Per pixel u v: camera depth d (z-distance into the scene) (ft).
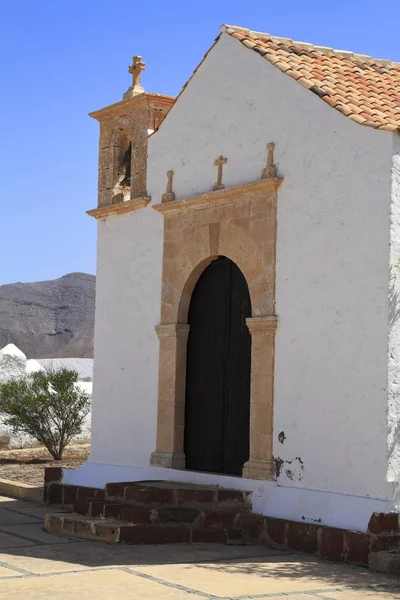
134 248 43.86
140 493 33.96
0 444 65.98
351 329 32.01
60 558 29.45
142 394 42.45
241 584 26.08
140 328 42.93
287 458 34.09
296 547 31.35
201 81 40.40
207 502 34.24
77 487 41.96
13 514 40.14
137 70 45.88
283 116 35.73
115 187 46.29
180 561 29.25
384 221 31.07
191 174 40.50
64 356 248.93
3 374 68.13
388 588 25.99
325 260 33.27
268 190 35.78
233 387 38.11
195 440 39.73
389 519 29.19
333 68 38.75
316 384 33.22
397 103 35.68
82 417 62.90
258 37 39.65
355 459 31.42
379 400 30.73
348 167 32.65
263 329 35.42
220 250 38.27
